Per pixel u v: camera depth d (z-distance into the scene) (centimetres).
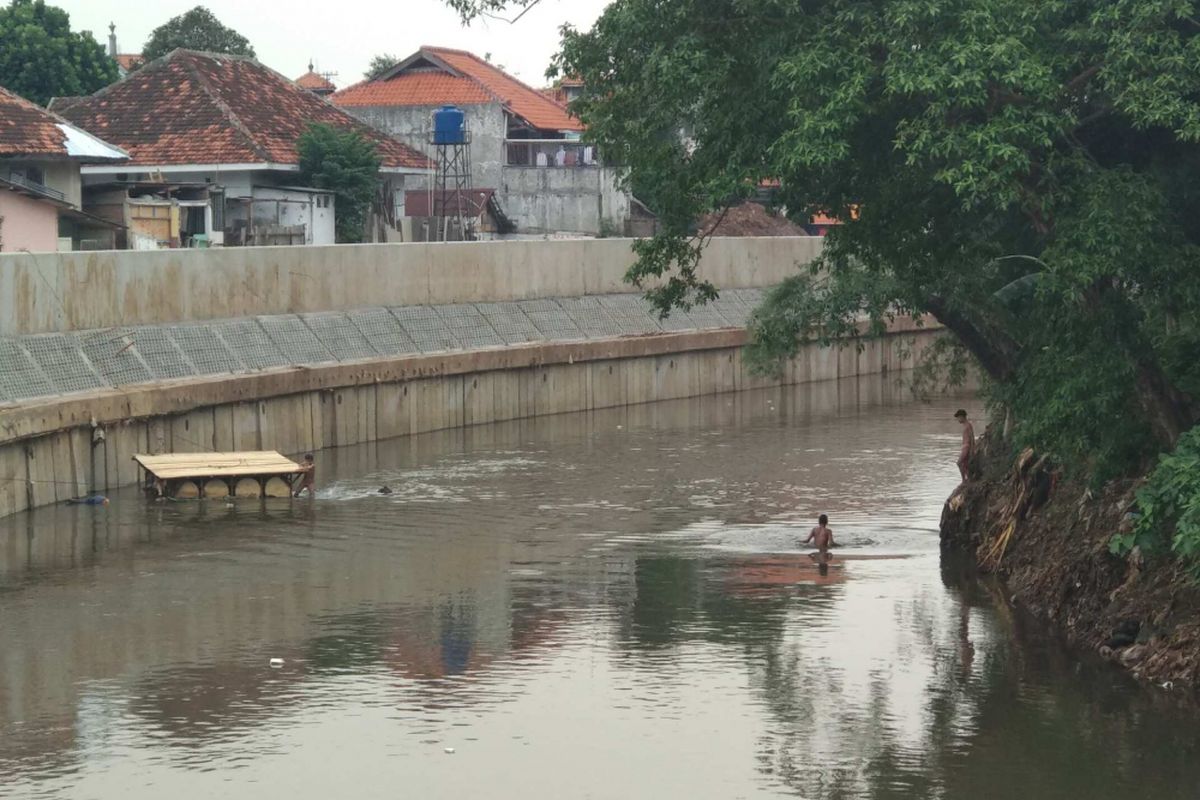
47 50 7838
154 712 2386
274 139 6531
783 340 4084
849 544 3672
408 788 2075
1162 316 2964
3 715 2369
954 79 2231
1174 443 2625
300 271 5234
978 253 2770
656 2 2541
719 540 3719
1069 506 3102
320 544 3638
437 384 5519
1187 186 2512
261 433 4741
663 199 2859
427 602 3083
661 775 2127
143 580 3259
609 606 3048
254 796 2048
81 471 4109
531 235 8019
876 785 2091
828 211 2683
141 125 6397
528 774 2125
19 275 4141
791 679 2550
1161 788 2078
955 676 2561
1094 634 2716
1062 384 2581
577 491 4403
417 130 8156
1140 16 2250
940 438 5531
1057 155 2384
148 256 4634
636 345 6397
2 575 3294
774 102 2448
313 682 2538
